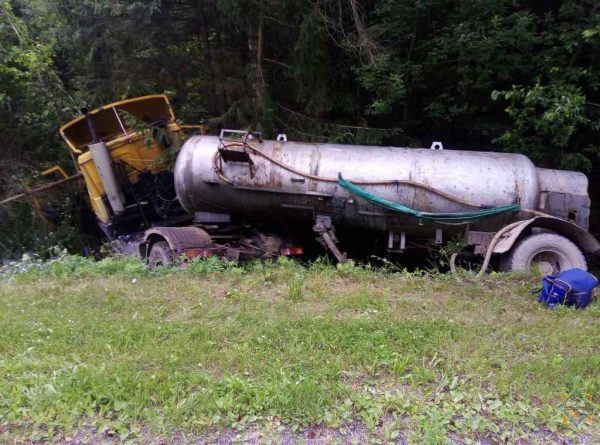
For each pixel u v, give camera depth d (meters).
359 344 4.29
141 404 3.47
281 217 7.96
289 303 5.39
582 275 5.47
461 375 3.89
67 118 12.37
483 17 9.11
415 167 7.17
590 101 9.06
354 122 10.63
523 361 4.11
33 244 11.60
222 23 10.63
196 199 8.09
